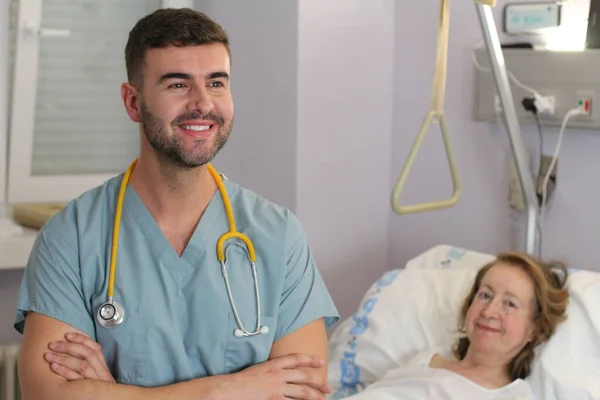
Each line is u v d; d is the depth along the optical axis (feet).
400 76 10.28
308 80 9.65
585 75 8.18
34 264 5.52
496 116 9.02
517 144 7.95
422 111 10.09
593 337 7.48
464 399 7.27
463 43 9.50
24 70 9.85
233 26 10.38
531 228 8.31
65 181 10.32
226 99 5.37
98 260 5.49
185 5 10.70
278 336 5.77
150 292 5.47
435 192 10.03
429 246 10.15
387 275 8.77
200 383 5.35
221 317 5.53
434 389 7.38
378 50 10.21
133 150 10.75
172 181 5.50
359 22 9.98
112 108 10.54
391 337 8.22
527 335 7.54
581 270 8.09
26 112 9.96
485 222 9.48
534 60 8.56
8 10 9.79
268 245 5.71
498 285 7.55
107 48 10.36
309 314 5.84
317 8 9.61
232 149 10.59
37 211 9.93
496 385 7.53
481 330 7.50
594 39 8.15
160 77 5.24
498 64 7.53
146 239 5.56
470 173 9.59
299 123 9.64
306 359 5.64
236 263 5.64
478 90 9.21
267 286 5.70
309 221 9.87
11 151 10.02
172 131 5.26
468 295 7.88
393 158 10.48
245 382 5.40
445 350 7.99
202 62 5.25
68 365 5.28
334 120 9.93
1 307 10.01
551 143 8.77
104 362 5.36
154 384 5.45
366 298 8.62
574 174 8.64
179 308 5.52
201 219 5.66
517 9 8.86
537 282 7.52
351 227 10.25
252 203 5.91
